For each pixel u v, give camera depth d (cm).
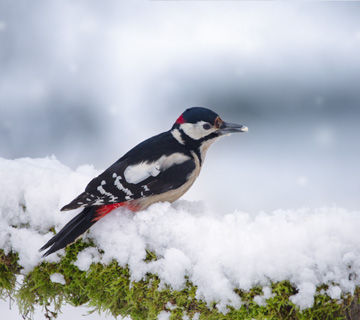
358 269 391
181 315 439
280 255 403
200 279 424
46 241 489
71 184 502
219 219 508
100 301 472
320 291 395
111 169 525
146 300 448
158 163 538
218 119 584
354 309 395
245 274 409
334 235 404
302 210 452
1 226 499
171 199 550
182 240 439
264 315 409
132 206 536
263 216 442
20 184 503
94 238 470
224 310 419
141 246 452
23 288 502
